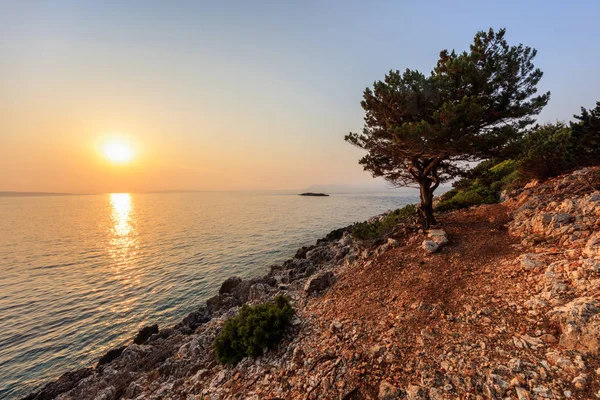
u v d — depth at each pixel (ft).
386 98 42.45
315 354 23.15
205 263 105.19
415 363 18.21
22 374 46.60
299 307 37.96
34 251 133.90
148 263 107.96
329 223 196.13
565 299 18.26
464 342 18.53
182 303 71.77
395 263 38.52
